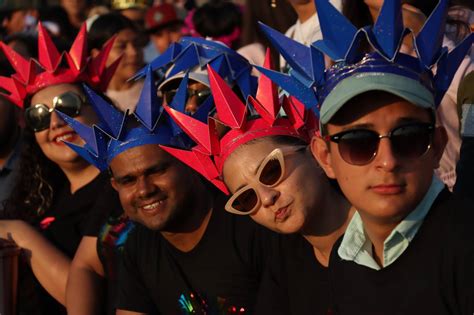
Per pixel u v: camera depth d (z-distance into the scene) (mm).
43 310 8062
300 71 5109
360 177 4539
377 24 4504
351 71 4582
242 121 5809
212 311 6402
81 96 8359
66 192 8484
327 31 4742
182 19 13133
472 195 5715
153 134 6488
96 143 6613
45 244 7945
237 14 10570
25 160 8742
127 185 6551
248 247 6297
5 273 7543
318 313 5566
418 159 4477
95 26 11172
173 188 6418
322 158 4961
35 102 8344
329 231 5648
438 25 4609
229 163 5809
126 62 11039
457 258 4469
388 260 4711
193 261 6492
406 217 4617
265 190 5652
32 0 17125
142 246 6805
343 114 4562
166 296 6668
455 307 4488
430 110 4535
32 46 10844
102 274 7574
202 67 7590
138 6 13945
